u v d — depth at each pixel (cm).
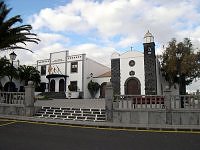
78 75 4241
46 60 4597
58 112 1958
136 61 3734
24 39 2025
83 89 4172
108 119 1759
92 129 1409
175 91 4097
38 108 2005
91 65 4428
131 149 909
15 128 1358
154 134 1277
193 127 1500
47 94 4172
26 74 4172
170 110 1692
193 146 977
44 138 1089
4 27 1941
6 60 3158
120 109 1750
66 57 4403
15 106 1967
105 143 1012
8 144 949
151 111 1708
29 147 905
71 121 1675
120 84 3766
